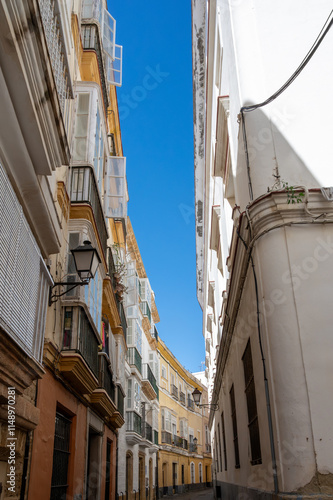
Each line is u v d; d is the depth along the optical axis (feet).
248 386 22.45
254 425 20.81
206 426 136.98
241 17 21.42
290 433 14.46
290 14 21.16
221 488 49.98
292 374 15.01
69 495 24.35
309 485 13.64
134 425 59.72
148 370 74.13
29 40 11.84
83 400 27.84
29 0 11.64
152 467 78.43
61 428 24.07
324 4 21.18
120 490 51.34
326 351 15.17
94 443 34.96
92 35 33.14
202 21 37.29
